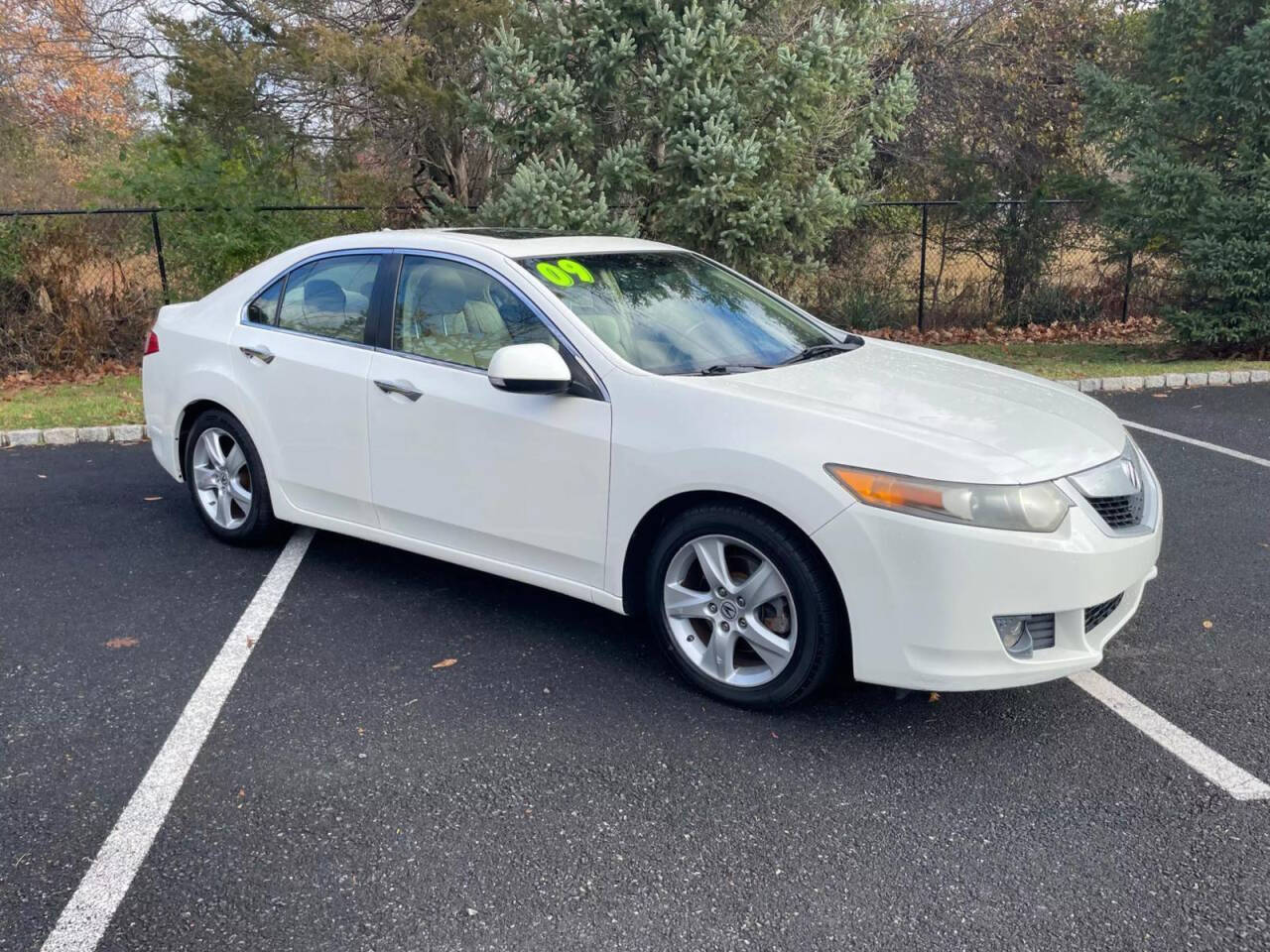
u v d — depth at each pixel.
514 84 9.63
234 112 11.59
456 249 4.37
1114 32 14.86
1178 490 6.34
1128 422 8.36
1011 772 3.26
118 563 5.17
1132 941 2.51
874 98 10.79
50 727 3.55
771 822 3.00
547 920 2.60
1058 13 14.95
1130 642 4.20
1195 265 11.31
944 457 3.26
